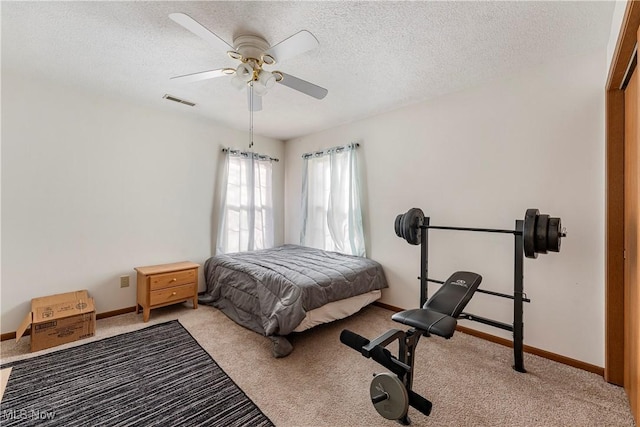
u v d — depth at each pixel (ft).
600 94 6.65
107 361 7.00
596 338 6.70
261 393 5.87
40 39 6.45
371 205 11.58
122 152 10.16
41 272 8.64
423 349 7.77
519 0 5.15
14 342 7.88
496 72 7.82
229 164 13.10
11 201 8.18
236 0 5.19
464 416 5.30
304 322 7.89
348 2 5.21
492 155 8.30
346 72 7.86
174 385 6.10
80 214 9.32
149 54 7.07
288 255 11.96
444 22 5.77
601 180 6.64
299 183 15.02
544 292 7.39
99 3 5.30
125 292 10.25
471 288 6.70
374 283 10.29
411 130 10.26
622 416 5.29
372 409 5.45
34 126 8.49
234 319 9.58
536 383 6.27
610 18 5.59
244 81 6.46
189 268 10.61
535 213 6.10
